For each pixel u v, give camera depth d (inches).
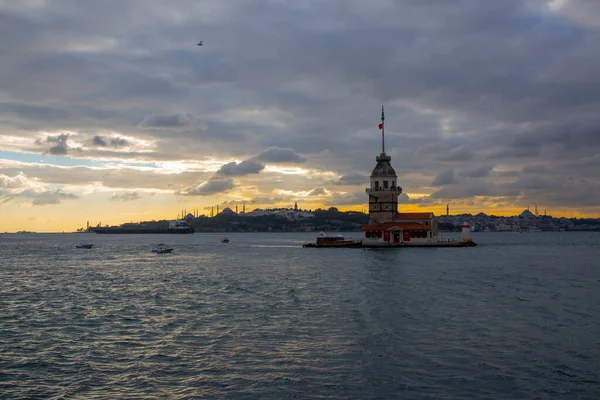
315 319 1891.0
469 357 1409.9
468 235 7229.3
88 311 2135.8
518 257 5157.5
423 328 1736.0
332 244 7052.2
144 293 2662.4
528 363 1359.5
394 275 3316.9
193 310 2118.6
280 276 3412.9
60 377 1293.1
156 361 1407.5
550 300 2305.6
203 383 1240.8
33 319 1975.9
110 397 1167.0
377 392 1175.0
